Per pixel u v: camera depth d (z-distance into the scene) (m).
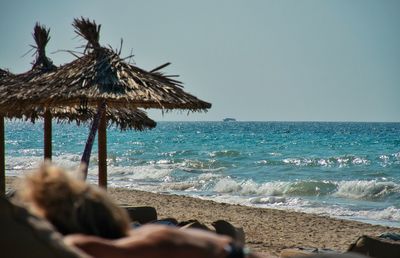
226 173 45.72
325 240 17.66
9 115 16.52
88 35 12.25
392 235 9.84
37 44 13.72
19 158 60.66
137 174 44.31
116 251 3.02
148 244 3.05
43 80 12.24
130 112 16.84
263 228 19.55
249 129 171.00
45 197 3.13
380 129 164.50
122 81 11.66
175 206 24.94
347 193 31.73
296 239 17.69
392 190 30.53
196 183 36.72
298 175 43.88
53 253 2.96
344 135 112.56
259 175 44.28
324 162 52.16
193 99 11.97
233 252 3.14
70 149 81.19
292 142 88.56
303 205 28.64
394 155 57.16
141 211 10.62
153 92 11.59
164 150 74.75
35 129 187.12
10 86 12.52
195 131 151.88
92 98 11.20
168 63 12.44
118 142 96.44
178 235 3.12
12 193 7.88
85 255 2.97
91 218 3.13
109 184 38.78
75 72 11.95
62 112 16.06
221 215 22.42
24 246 2.97
